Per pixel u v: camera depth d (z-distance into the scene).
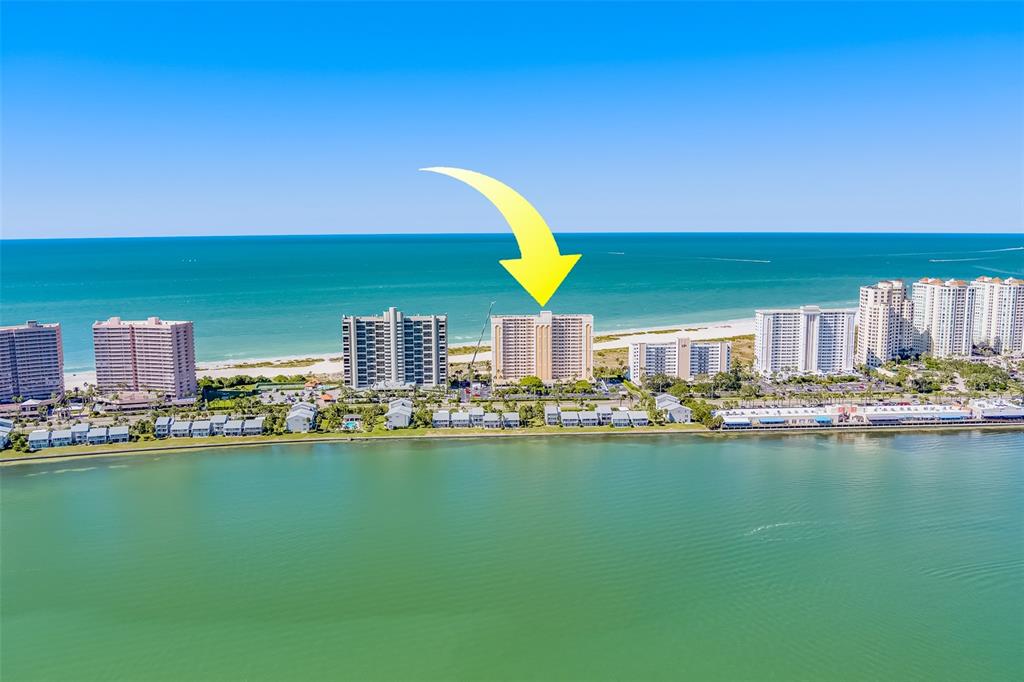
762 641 140.62
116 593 155.75
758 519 186.25
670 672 133.00
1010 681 130.38
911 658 135.88
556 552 170.25
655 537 177.00
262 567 164.75
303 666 135.12
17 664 135.75
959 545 173.25
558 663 135.38
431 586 157.50
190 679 132.50
